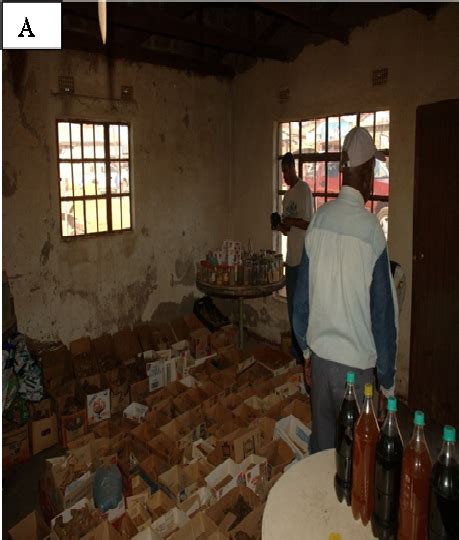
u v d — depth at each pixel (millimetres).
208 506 2191
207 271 4109
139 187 4383
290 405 2939
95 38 3834
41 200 3754
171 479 2393
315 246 1918
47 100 3695
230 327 4633
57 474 2434
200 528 1994
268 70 4500
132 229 4398
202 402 3072
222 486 2279
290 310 4090
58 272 3922
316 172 4230
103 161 4152
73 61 3812
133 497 2236
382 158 1976
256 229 4891
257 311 4969
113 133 4188
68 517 2127
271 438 2738
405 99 3369
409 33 3299
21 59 3518
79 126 3961
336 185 4055
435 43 3150
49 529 2178
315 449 2000
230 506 2170
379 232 1809
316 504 1242
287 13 3271
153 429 2836
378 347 1817
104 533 1932
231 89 4953
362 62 3635
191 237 4848
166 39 4457
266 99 4562
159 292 4652
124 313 4406
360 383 1852
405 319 3514
